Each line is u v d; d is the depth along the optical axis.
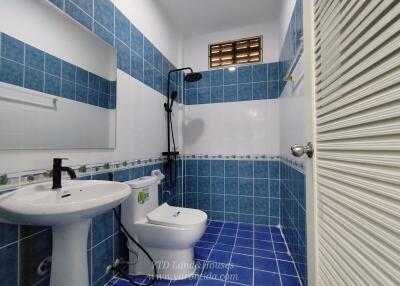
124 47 1.66
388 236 0.41
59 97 1.16
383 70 0.42
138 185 1.56
